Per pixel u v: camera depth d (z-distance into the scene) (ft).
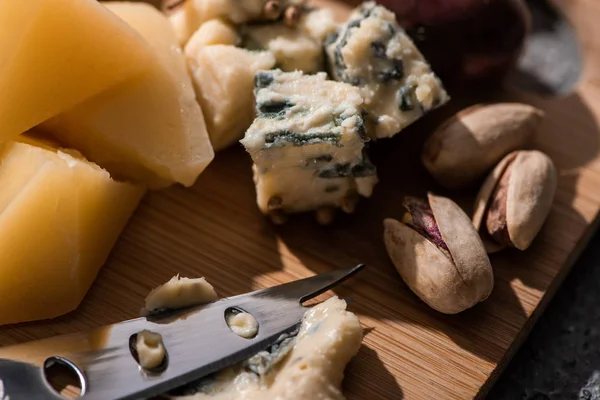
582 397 0.51
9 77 0.49
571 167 0.57
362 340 0.49
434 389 0.48
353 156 0.51
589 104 0.60
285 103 0.52
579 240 0.54
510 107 0.55
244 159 0.57
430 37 0.58
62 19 0.49
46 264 0.48
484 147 0.53
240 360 0.46
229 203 0.55
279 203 0.53
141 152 0.52
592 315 0.54
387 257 0.53
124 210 0.52
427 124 0.59
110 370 0.45
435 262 0.49
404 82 0.54
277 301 0.49
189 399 0.45
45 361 0.45
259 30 0.57
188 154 0.53
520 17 0.58
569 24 0.65
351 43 0.54
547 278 0.52
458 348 0.49
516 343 0.50
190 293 0.48
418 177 0.56
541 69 0.63
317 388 0.45
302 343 0.47
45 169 0.47
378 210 0.55
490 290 0.49
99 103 0.52
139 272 0.51
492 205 0.52
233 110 0.55
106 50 0.51
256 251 0.53
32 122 0.51
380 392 0.47
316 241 0.53
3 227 0.46
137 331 0.47
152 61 0.52
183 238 0.53
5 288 0.48
